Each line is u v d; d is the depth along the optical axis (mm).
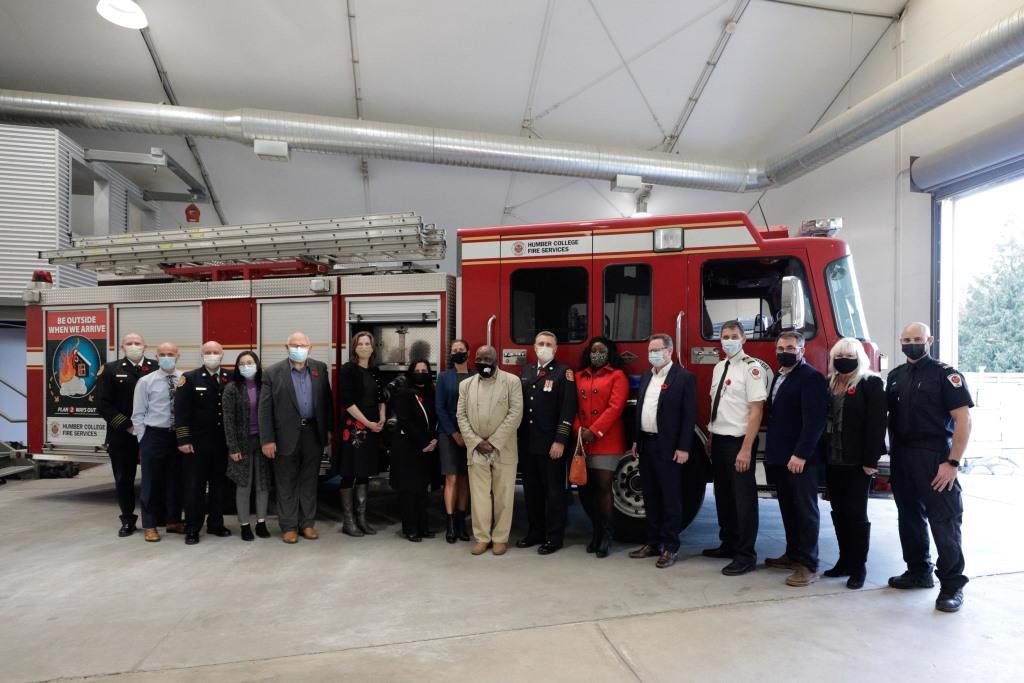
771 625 3422
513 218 12203
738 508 4324
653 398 4520
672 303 4992
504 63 9828
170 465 5422
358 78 9891
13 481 8203
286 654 3117
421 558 4711
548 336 4848
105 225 10164
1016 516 5996
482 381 4809
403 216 5734
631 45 9672
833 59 10352
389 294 5750
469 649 3152
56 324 6762
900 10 9680
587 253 5207
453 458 5078
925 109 7828
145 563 4625
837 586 4047
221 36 9227
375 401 5352
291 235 6004
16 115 9234
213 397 5281
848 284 4887
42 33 9094
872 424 3889
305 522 5289
